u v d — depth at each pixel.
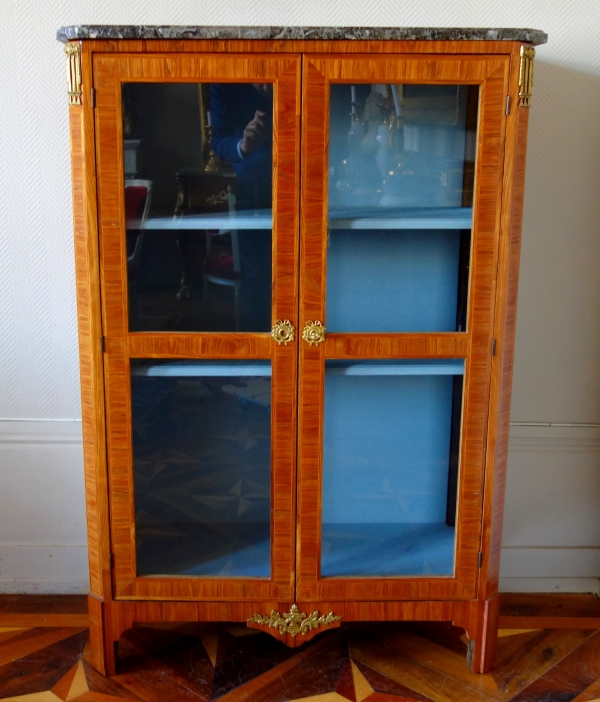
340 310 1.34
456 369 1.35
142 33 1.18
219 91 1.22
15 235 1.61
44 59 1.53
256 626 1.43
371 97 1.24
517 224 1.29
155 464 1.37
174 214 1.27
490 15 1.54
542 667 1.49
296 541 1.39
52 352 1.66
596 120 1.58
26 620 1.63
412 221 1.29
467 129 1.26
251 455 1.37
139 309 1.30
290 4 1.53
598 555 1.77
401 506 1.45
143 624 1.63
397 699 1.39
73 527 1.73
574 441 1.72
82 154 1.23
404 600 1.42
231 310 1.31
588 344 1.69
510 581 1.77
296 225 1.27
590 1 1.53
